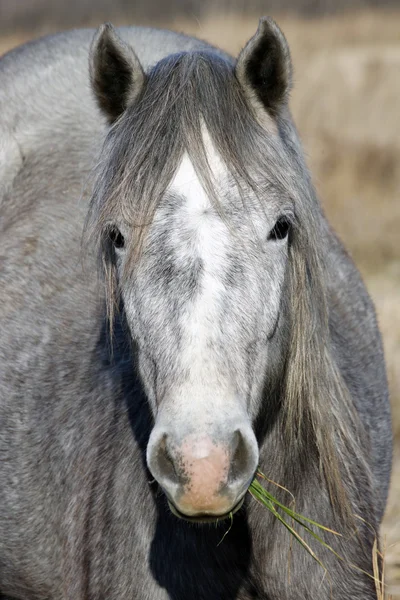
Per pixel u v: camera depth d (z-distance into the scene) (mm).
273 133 4719
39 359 6348
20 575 6262
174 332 4145
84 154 6977
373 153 21484
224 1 27875
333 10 38906
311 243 4801
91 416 5660
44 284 6605
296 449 5102
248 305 4246
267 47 4711
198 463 3900
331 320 6027
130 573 5086
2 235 7031
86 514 5430
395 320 12156
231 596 5109
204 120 4438
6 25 39250
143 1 39750
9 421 6363
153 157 4387
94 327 6141
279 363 4895
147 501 5098
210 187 4262
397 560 7531
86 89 7258
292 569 5031
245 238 4297
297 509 5098
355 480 5316
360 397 5895
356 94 23469
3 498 6270
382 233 17484
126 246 4453
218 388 4035
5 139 7285
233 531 5059
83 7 40812
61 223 6766
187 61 4605
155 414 4309
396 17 37469
